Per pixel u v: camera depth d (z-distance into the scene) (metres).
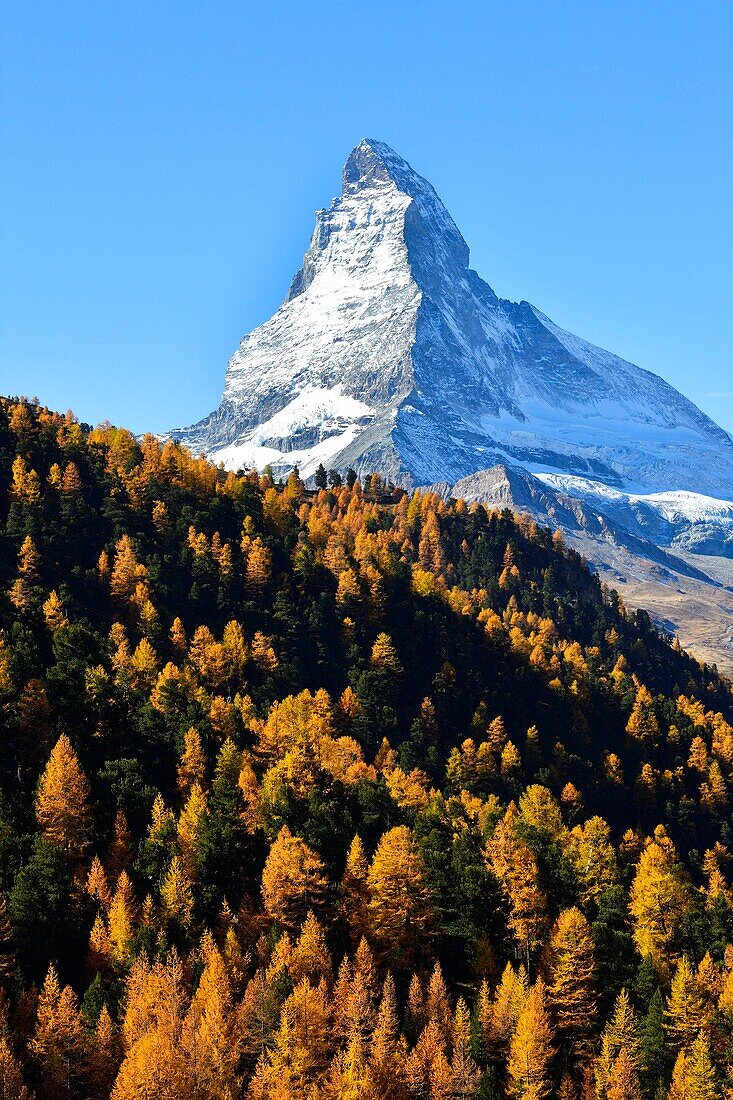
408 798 149.62
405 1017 106.31
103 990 102.50
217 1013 99.19
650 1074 104.69
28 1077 97.56
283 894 116.38
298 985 103.00
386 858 118.38
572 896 126.31
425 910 117.88
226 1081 98.06
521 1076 102.00
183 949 110.19
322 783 141.75
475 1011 107.06
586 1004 110.31
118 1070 98.75
